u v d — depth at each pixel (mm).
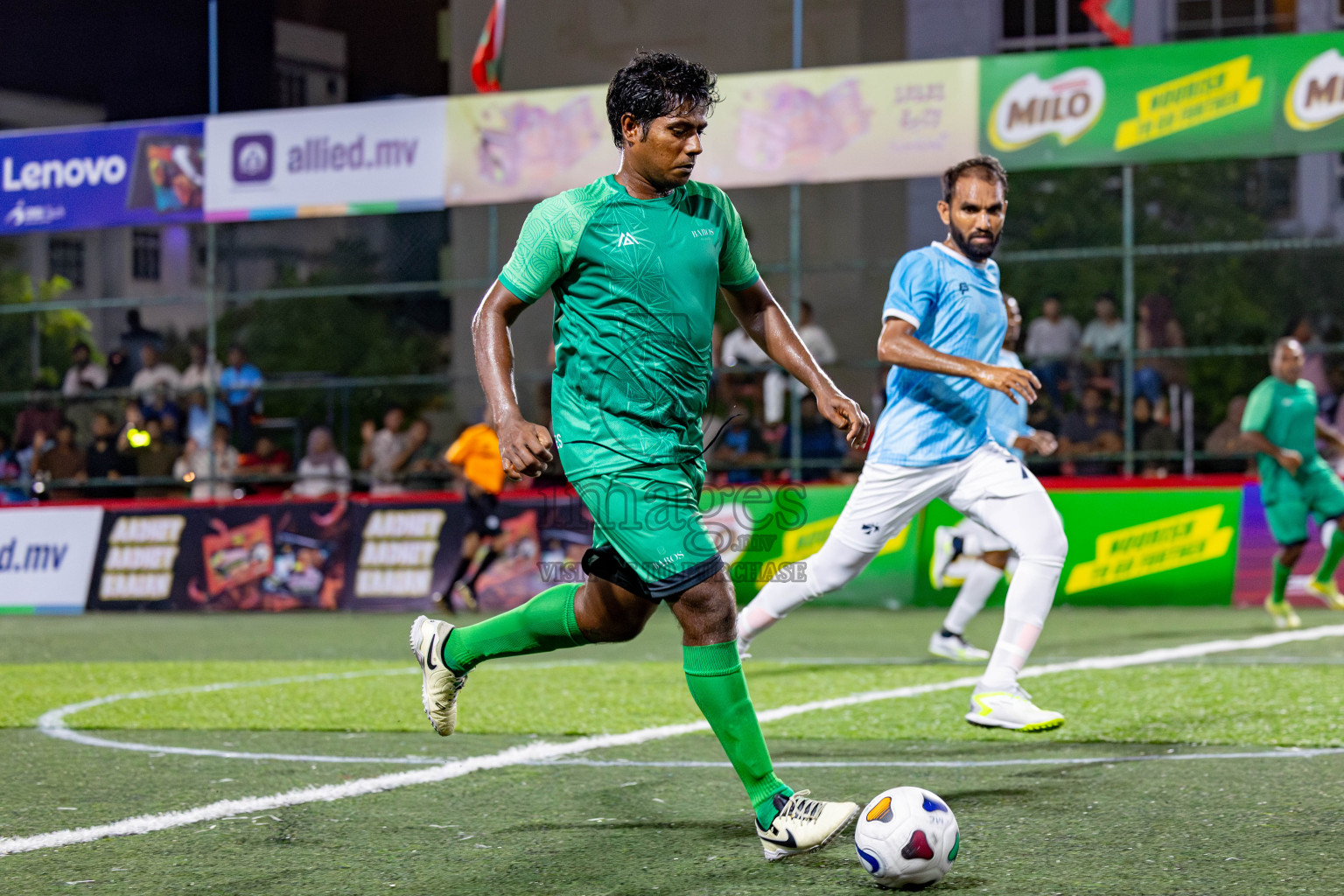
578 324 4184
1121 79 13602
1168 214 21938
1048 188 22109
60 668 10164
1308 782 5059
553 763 5789
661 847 4262
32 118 26453
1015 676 5727
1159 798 4820
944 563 14656
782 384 16172
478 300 22312
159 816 4785
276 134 15742
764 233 23422
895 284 6191
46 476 18438
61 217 16375
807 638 11656
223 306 22781
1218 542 14070
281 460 18109
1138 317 19188
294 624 14344
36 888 3844
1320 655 9547
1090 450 15867
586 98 14914
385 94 26906
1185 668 8719
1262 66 13328
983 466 6113
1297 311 21359
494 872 3986
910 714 7102
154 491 18203
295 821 4691
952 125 13945
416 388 20156
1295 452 11859
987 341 6273
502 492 15617
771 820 4055
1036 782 5168
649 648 11047
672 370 4145
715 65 24250
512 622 4566
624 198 4172
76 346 19094
